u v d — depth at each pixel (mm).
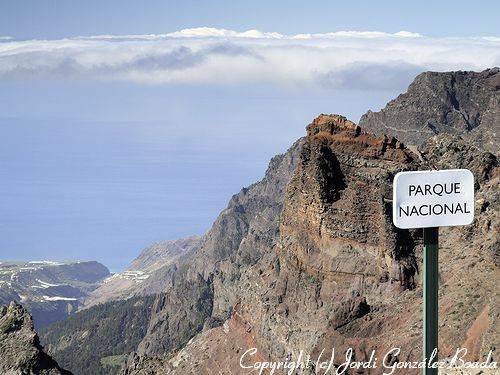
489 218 100875
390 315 100188
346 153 116000
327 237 114438
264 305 117875
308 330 108062
